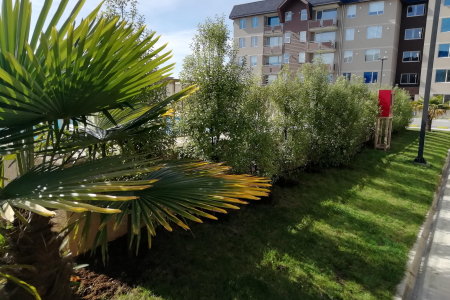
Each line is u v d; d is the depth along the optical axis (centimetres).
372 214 573
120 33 168
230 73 457
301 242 441
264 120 543
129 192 219
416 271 416
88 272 328
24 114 158
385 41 2755
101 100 188
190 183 227
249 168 540
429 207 626
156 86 238
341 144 841
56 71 153
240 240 428
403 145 1246
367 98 1161
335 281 360
